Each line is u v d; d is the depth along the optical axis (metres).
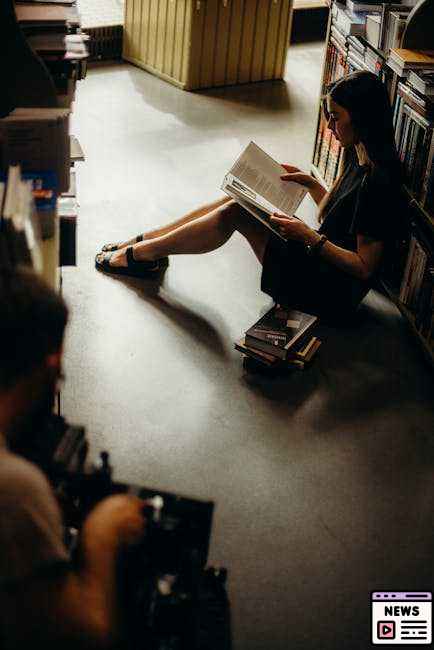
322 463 2.78
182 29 5.91
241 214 3.42
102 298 3.55
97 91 5.89
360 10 4.15
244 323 3.50
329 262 3.28
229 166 4.96
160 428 2.86
